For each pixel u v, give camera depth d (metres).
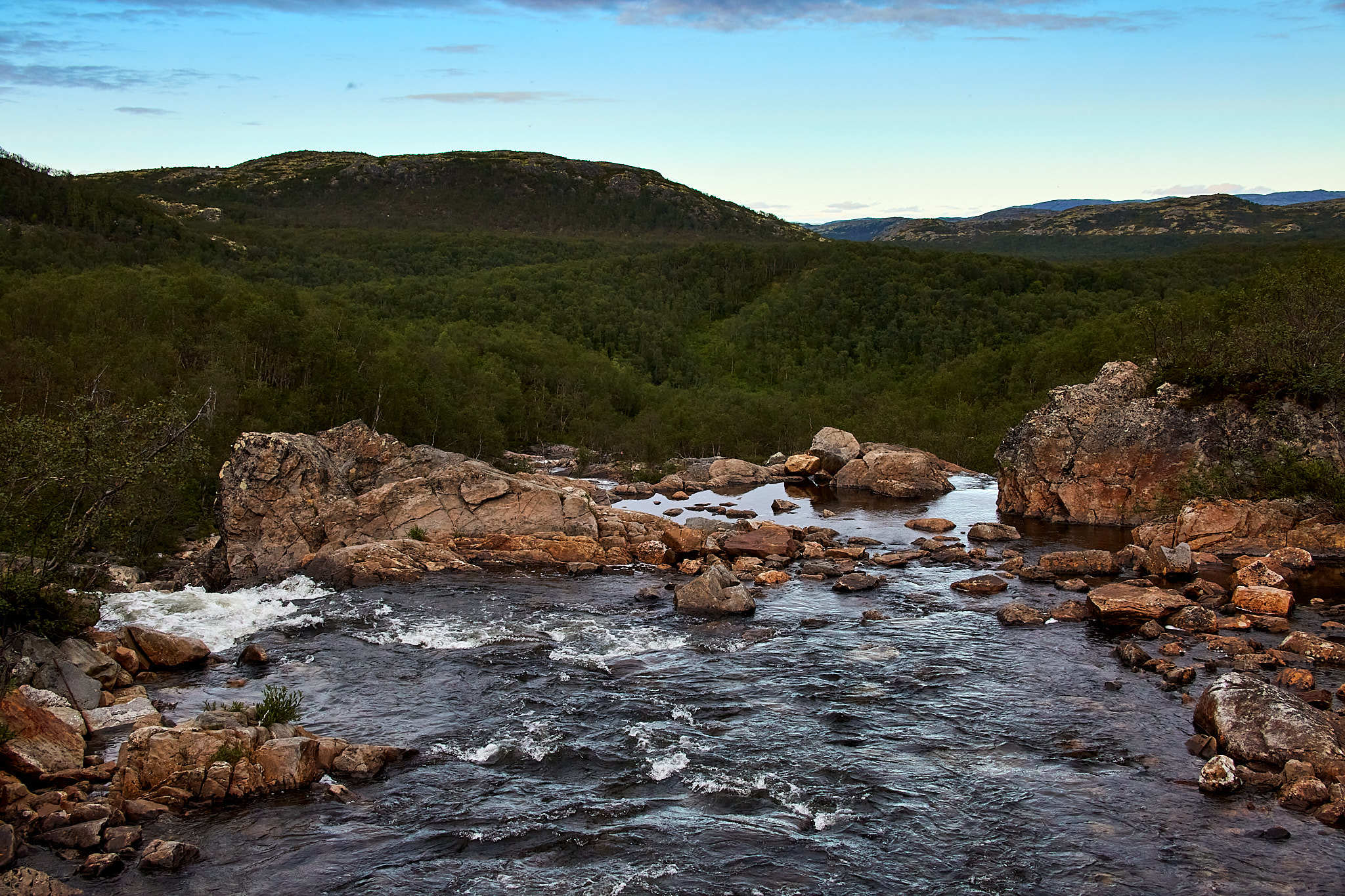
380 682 29.11
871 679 29.02
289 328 84.81
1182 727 25.05
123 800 20.58
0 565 27.73
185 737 21.86
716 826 20.33
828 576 42.59
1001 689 28.00
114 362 72.25
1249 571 36.94
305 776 22.11
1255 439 48.34
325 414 81.56
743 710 26.70
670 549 45.78
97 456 27.77
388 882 18.20
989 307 169.25
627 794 21.83
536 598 38.88
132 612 35.78
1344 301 55.56
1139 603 34.03
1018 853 19.14
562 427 126.75
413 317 169.25
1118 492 52.47
